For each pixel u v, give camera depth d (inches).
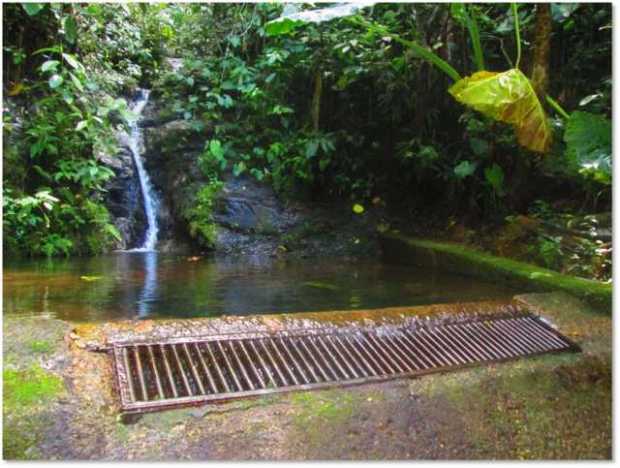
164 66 260.5
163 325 83.5
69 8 186.2
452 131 198.8
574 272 135.5
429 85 194.2
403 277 151.4
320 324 91.3
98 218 183.2
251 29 241.9
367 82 216.8
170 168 223.8
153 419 61.7
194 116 236.2
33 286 123.0
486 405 73.2
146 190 219.0
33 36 183.8
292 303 113.6
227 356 79.0
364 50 197.0
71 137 181.5
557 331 100.8
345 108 225.9
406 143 201.0
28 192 173.2
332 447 61.0
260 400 68.0
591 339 97.7
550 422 70.8
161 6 262.4
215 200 207.0
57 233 175.6
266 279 143.6
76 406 61.3
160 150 225.6
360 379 76.3
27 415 58.1
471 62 187.8
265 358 79.9
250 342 83.7
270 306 110.1
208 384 70.7
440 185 211.2
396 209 219.6
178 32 265.7
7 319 81.0
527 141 126.4
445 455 62.3
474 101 122.3
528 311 108.2
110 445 57.1
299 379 74.9
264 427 62.6
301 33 211.9
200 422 62.2
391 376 78.2
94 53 216.4
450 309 104.0
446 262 165.5
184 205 209.5
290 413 65.7
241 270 159.2
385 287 134.7
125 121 208.1
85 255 180.9
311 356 82.1
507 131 168.7
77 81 167.6
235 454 58.0
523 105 123.5
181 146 226.1
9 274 137.7
